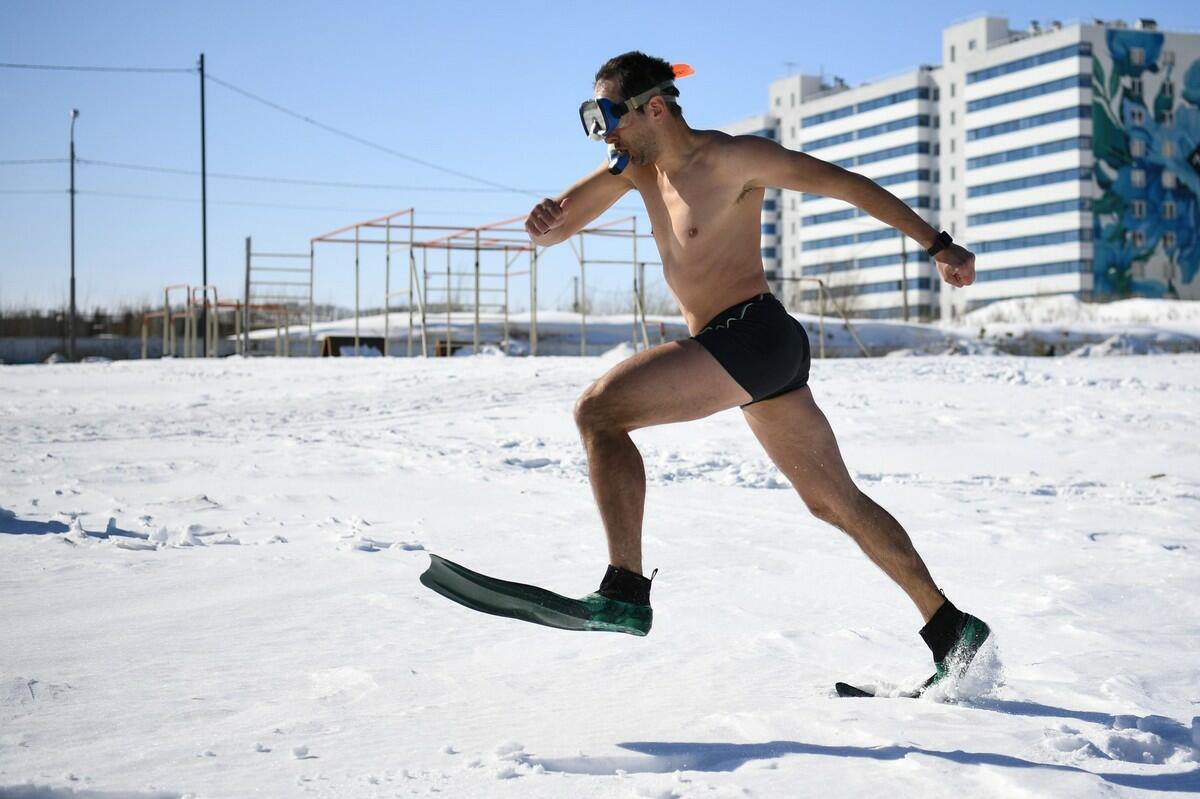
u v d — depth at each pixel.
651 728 3.14
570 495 8.54
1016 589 5.17
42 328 55.22
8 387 21.05
